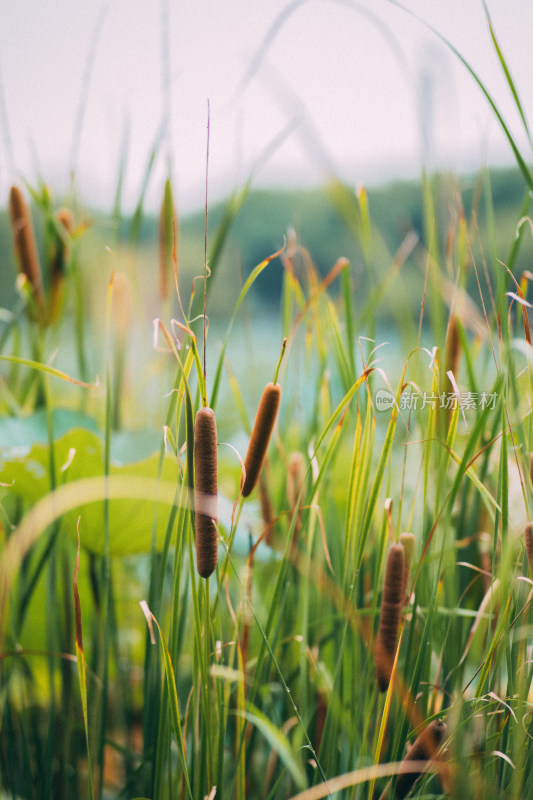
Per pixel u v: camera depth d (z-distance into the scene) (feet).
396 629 3.60
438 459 4.03
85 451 4.29
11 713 4.19
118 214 4.50
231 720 4.17
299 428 4.66
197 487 3.41
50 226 4.57
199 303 4.05
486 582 4.16
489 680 3.85
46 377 3.97
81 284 4.72
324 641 4.20
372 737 4.05
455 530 4.15
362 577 4.17
